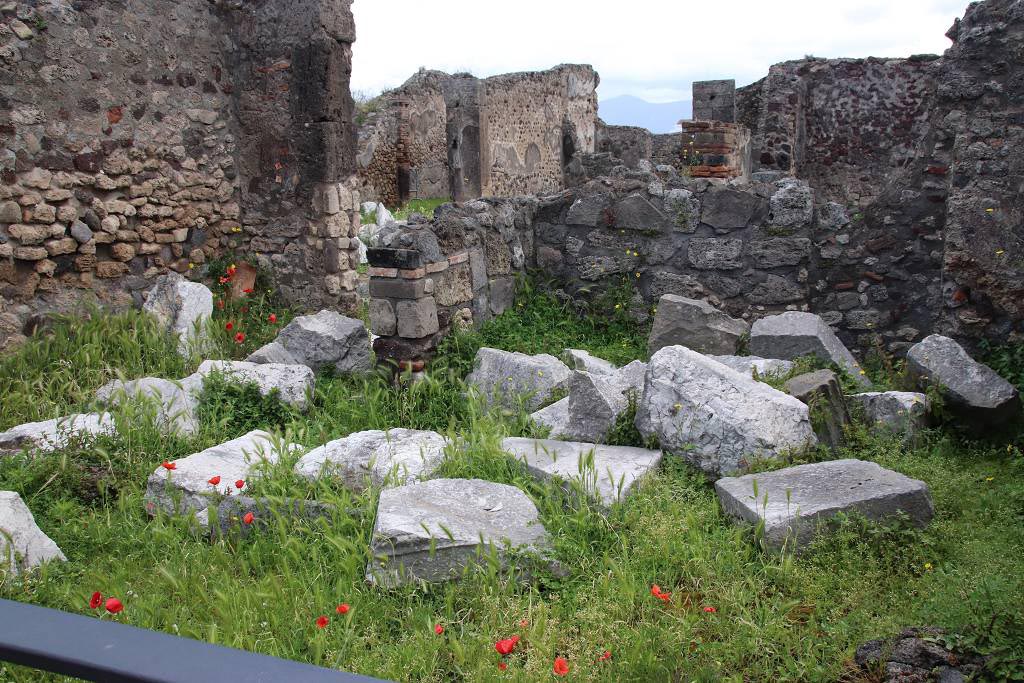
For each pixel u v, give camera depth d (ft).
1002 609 9.67
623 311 24.81
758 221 23.35
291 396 19.38
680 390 15.08
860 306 22.76
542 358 19.65
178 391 18.95
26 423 18.11
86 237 23.94
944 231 20.99
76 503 15.10
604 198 25.02
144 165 25.45
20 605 2.74
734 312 23.99
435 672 9.95
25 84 22.16
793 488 12.98
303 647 10.48
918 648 9.61
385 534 11.82
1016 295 19.20
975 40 19.16
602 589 11.31
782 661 9.98
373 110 64.59
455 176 68.18
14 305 22.35
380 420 19.11
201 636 10.37
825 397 15.71
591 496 13.24
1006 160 19.03
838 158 52.29
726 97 51.90
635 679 9.61
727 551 11.98
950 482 13.80
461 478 14.02
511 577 11.53
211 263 27.89
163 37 25.64
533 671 9.75
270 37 27.02
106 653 2.50
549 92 77.97
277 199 27.96
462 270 22.13
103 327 22.66
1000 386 16.30
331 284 27.73
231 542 13.62
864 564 11.69
